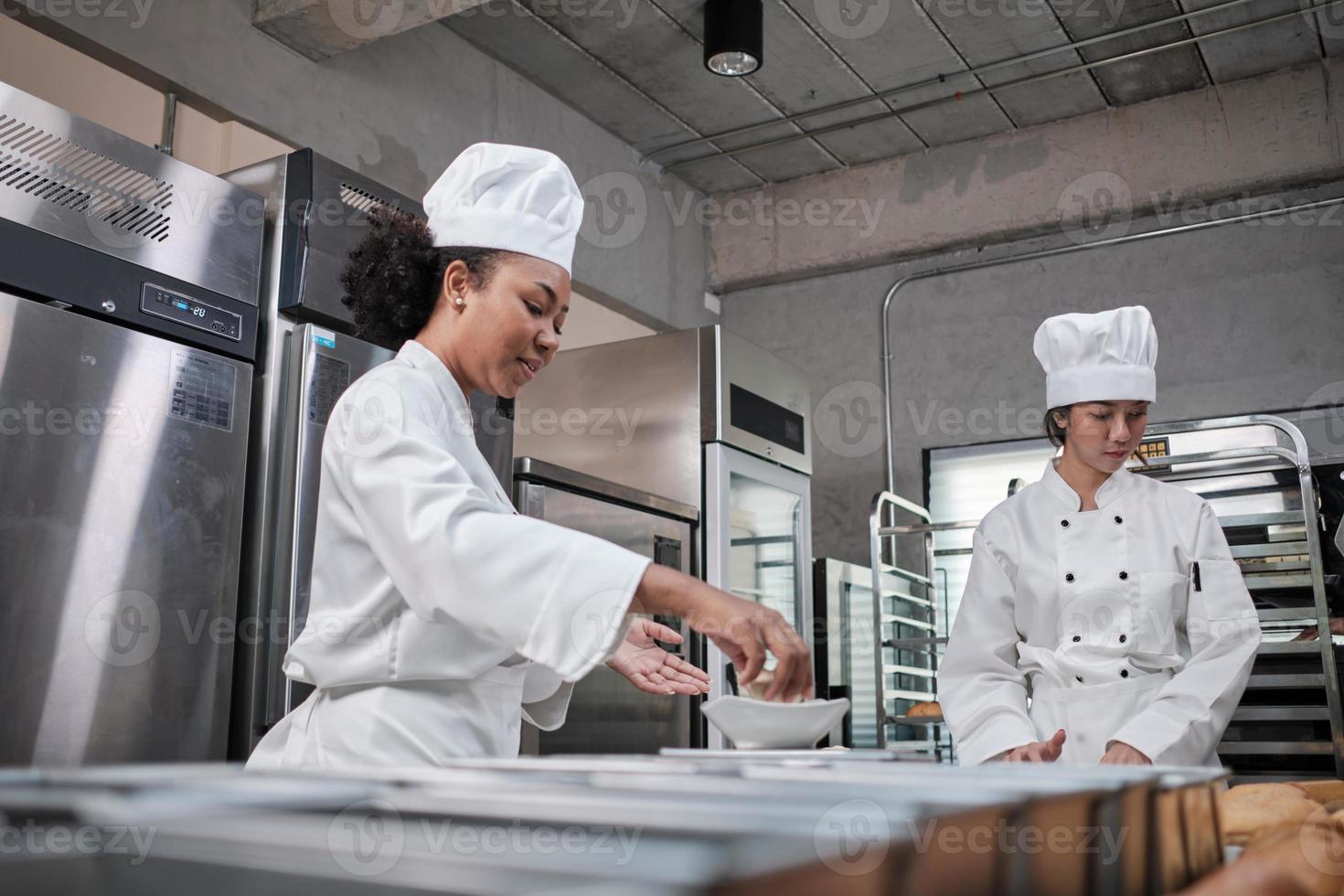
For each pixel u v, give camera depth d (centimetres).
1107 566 176
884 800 29
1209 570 171
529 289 112
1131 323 181
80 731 180
